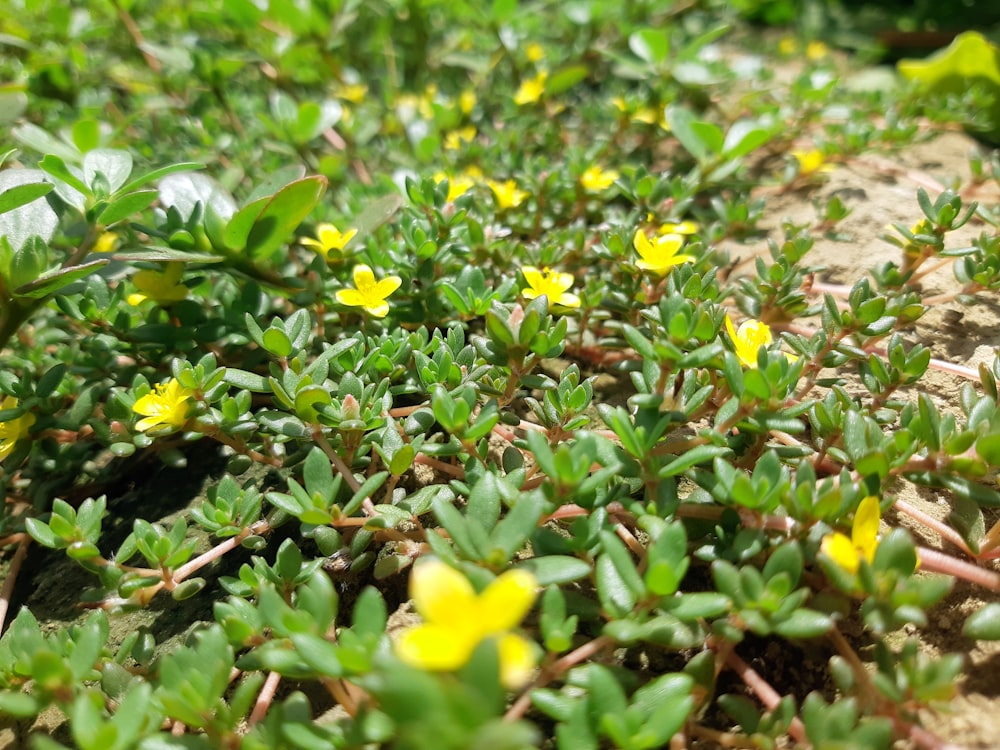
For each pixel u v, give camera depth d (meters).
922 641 0.09
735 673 0.09
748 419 0.10
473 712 0.05
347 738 0.07
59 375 0.12
